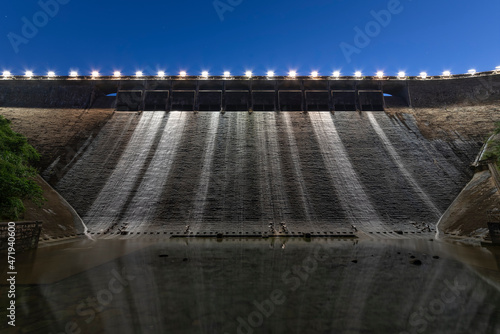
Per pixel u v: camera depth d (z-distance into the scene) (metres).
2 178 19.02
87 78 67.31
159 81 67.81
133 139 53.44
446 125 55.59
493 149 42.94
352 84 68.25
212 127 57.84
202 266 13.59
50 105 63.88
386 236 30.34
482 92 62.97
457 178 42.56
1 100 63.69
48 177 42.41
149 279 10.56
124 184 42.41
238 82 68.06
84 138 52.50
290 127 58.12
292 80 68.06
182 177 43.97
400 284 9.86
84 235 30.84
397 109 63.88
